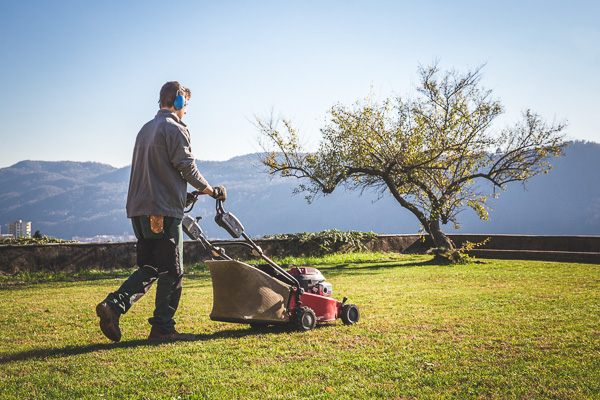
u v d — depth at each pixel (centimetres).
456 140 1834
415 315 614
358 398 311
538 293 816
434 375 354
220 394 317
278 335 496
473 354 412
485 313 621
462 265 1493
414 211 1878
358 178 1989
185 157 461
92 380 349
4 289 1126
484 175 1881
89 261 1490
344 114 1895
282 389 328
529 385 331
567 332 495
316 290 558
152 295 903
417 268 1428
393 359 398
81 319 650
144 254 479
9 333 550
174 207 464
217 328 556
